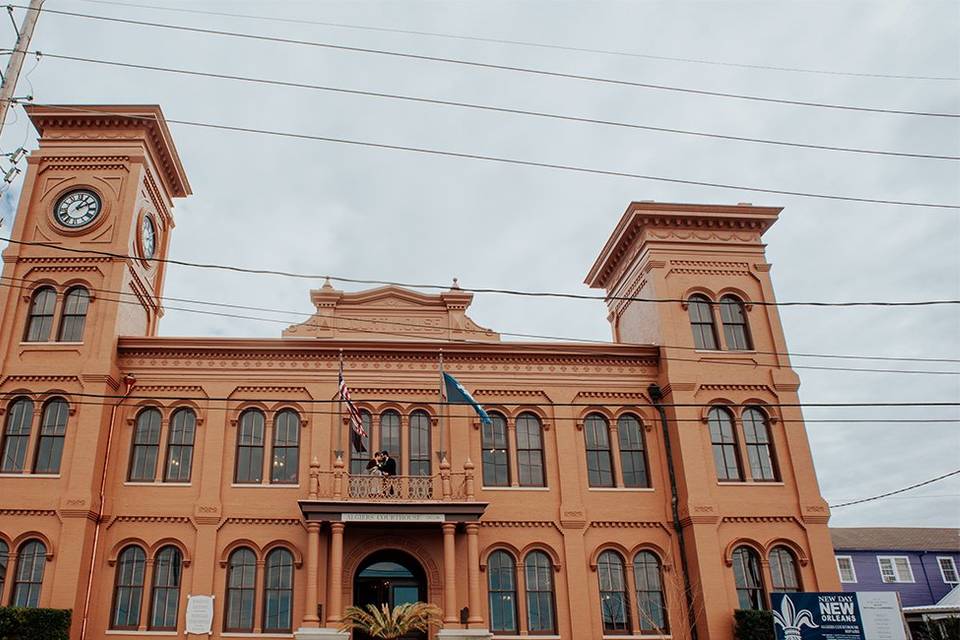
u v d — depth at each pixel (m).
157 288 30.25
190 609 23.16
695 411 26.69
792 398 27.33
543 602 24.62
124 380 25.70
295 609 23.45
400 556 25.05
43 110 27.83
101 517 23.98
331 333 27.55
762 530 25.44
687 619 24.08
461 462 25.72
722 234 29.80
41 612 21.34
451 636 22.17
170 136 29.69
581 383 27.45
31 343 25.25
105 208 27.06
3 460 24.03
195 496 24.56
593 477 26.38
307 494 24.69
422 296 28.53
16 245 26.38
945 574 45.31
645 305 29.45
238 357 26.41
